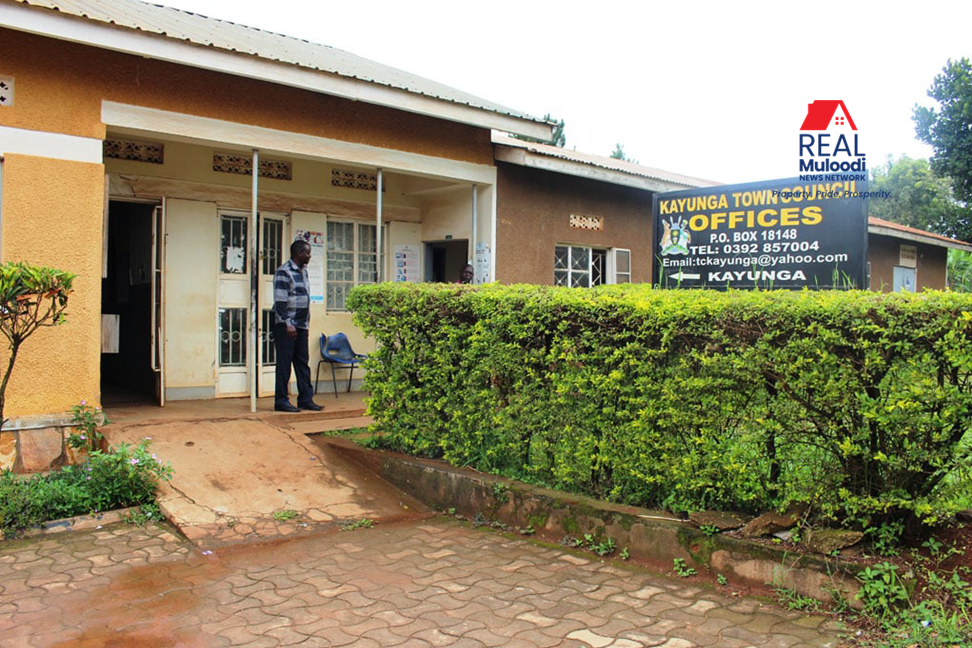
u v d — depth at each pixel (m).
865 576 3.74
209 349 8.74
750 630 3.64
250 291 8.12
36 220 6.25
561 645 3.52
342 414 7.97
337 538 5.18
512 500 5.38
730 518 4.40
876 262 17.67
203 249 8.67
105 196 7.15
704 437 4.49
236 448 6.51
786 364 4.07
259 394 8.98
